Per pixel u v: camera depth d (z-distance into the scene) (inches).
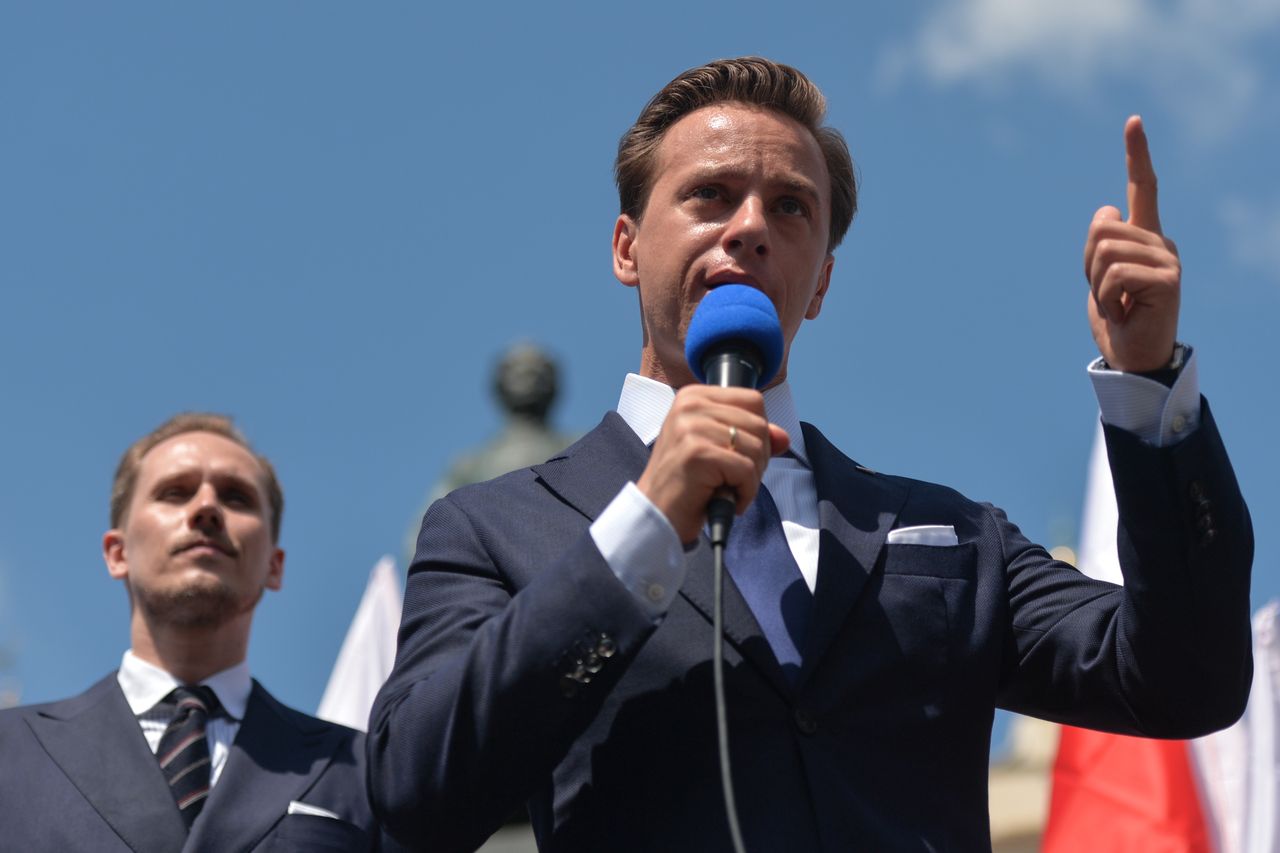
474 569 196.2
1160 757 334.0
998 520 211.8
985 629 195.2
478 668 174.1
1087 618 199.0
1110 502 364.2
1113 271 183.3
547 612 172.9
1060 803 339.0
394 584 389.7
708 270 205.6
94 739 280.2
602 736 181.9
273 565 328.8
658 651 182.9
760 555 193.5
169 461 313.6
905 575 194.1
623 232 227.3
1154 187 186.2
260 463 324.5
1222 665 187.0
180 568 299.9
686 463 171.8
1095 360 191.0
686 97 223.1
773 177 209.9
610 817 179.3
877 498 203.5
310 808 276.2
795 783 176.6
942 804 183.8
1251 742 330.3
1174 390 185.3
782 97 221.5
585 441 209.5
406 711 178.7
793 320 209.3
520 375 623.8
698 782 177.0
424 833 177.8
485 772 173.5
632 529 173.3
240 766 279.6
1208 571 184.4
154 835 268.8
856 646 186.9
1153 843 329.7
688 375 211.6
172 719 289.1
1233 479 187.8
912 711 185.6
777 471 203.9
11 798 271.6
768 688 180.7
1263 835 325.1
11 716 284.8
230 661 301.7
